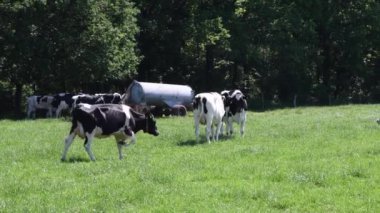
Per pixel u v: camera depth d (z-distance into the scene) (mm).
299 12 57844
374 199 11586
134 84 38188
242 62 58031
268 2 55312
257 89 62594
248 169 14883
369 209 10922
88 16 43031
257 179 13766
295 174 13953
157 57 56219
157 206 11273
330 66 63750
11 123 32406
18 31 40875
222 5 57969
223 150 18984
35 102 42344
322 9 58875
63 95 41125
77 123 17500
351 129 24328
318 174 13797
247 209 11031
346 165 14992
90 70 43250
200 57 61281
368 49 61938
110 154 18906
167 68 58406
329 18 59219
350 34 58250
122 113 18078
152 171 14500
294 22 55500
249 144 20828
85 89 53719
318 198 11742
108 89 56125
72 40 41750
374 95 63844
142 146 20797
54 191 12719
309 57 58281
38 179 14047
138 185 12984
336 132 23328
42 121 34594
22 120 36031
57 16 42594
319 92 60125
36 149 19656
